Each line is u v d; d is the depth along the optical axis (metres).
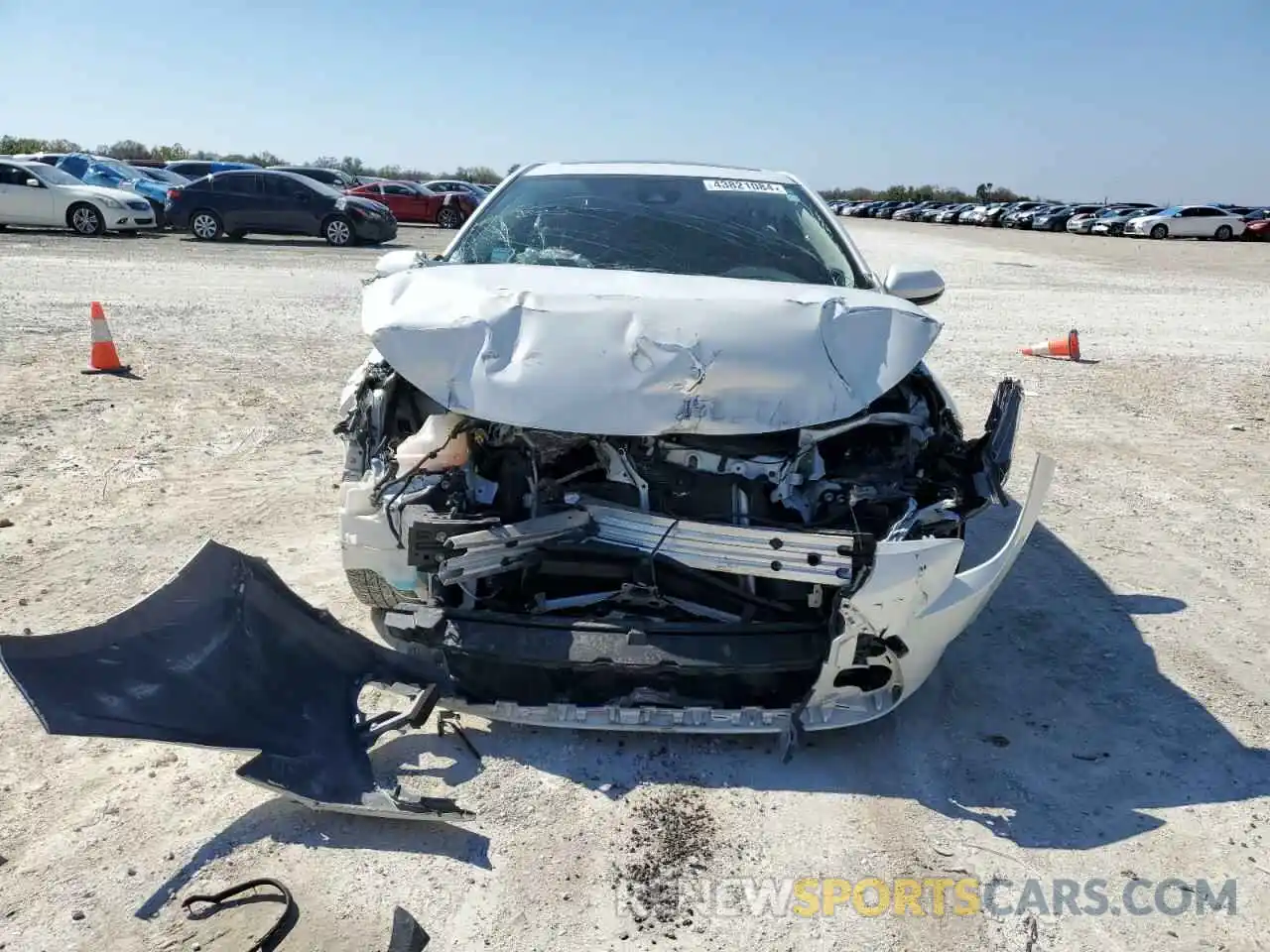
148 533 4.47
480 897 2.33
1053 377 9.13
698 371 2.82
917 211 60.38
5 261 14.16
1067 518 5.32
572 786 2.76
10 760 2.80
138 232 20.58
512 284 3.22
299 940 2.16
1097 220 42.88
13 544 4.26
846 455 3.26
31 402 6.58
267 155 54.16
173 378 7.51
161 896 2.29
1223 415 7.89
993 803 2.78
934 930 2.29
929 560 2.63
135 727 2.46
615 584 3.14
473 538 2.83
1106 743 3.11
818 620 3.00
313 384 7.57
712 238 4.02
